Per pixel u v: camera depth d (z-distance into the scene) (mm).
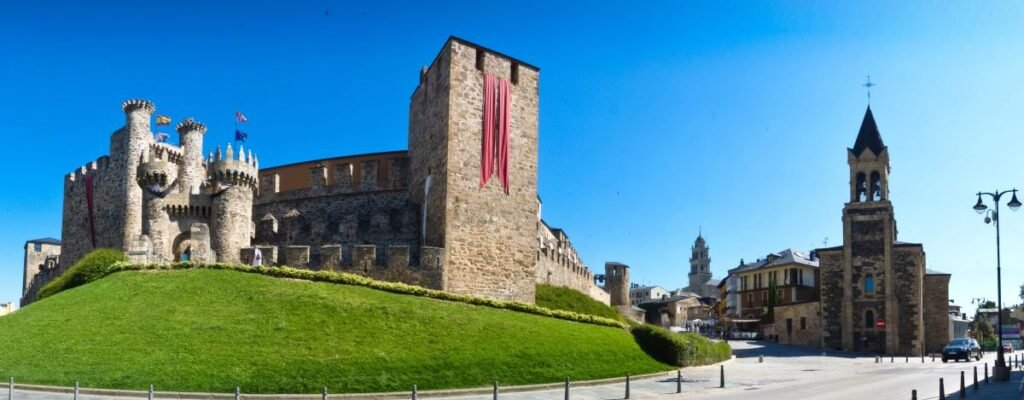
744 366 62688
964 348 77375
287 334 46031
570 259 93500
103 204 88312
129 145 85875
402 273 63000
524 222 70188
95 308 50688
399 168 79312
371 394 38469
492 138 69375
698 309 193500
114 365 40625
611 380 45906
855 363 73000
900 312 95312
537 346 49344
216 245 73125
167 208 77562
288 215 78500
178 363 41000
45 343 44438
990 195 51188
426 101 74188
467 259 65875
